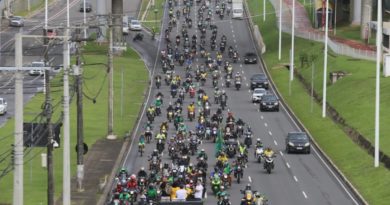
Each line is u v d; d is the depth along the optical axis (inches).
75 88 6697.8
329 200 6102.4
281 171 7017.7
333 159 7416.3
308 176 6845.5
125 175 6117.1
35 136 5231.3
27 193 6053.2
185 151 6934.1
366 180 6589.6
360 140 7770.7
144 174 6220.5
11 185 6176.2
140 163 7175.2
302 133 7785.4
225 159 6697.8
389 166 6811.0
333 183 6624.0
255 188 6437.0
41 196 5989.2
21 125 3882.9
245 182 6638.8
